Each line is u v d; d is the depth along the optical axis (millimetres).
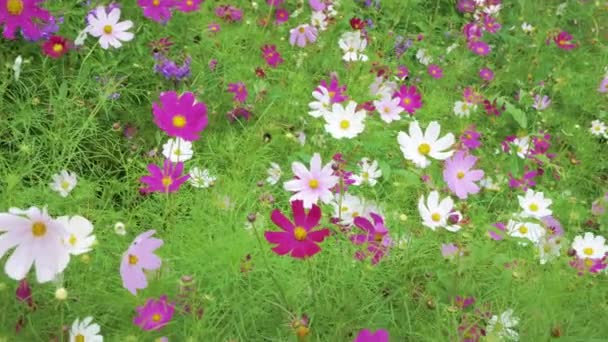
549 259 966
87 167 1102
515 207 1171
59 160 1013
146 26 1349
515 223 1011
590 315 902
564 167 1387
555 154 1362
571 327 875
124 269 670
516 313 858
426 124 1374
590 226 1193
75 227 675
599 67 1784
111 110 1178
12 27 1043
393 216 1014
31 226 601
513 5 2027
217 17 1508
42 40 1199
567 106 1620
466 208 979
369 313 857
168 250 888
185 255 887
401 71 1492
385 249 859
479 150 1311
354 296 835
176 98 850
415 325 848
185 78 1227
